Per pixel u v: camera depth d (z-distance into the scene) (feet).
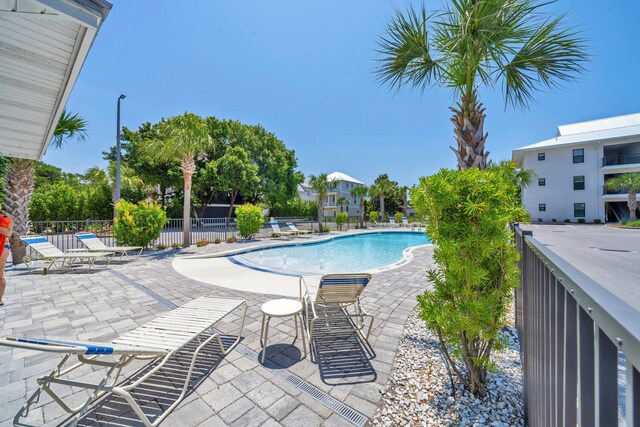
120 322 11.46
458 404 6.68
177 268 23.20
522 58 11.37
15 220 23.97
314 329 11.01
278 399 6.90
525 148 83.97
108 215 63.16
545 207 83.05
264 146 87.10
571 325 3.28
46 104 13.08
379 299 14.88
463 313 6.54
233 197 83.35
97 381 7.52
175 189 73.82
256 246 36.65
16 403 6.68
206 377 7.80
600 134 80.18
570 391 3.26
